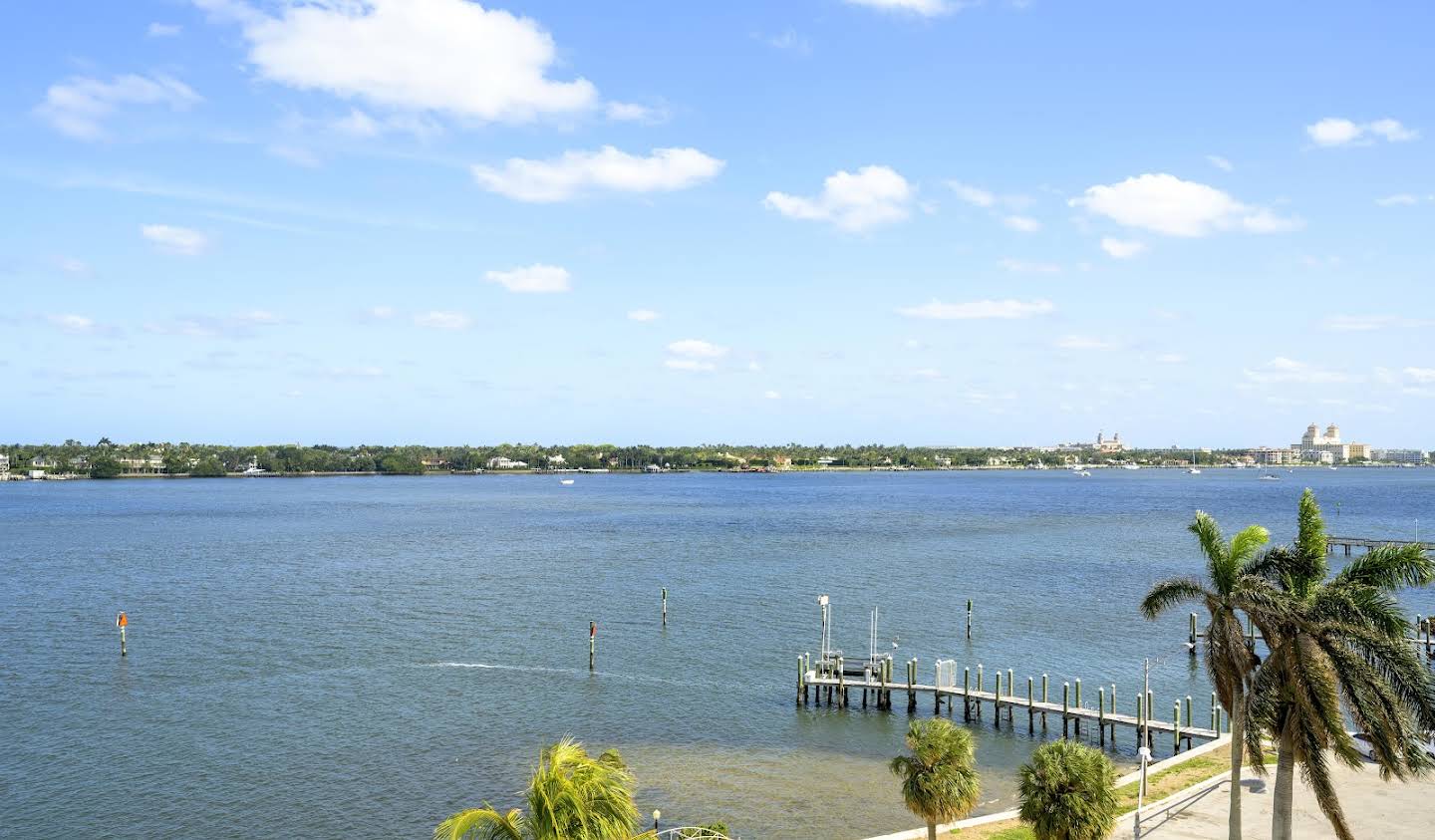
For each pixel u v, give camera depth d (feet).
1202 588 118.42
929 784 126.21
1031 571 448.65
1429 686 101.71
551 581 418.72
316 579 422.41
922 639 305.32
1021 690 251.39
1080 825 113.29
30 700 232.53
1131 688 252.62
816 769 193.06
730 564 476.95
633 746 205.67
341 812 168.86
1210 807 143.33
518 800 174.60
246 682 250.37
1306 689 106.73
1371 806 139.54
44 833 159.63
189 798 174.09
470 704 232.53
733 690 249.14
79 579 419.13
